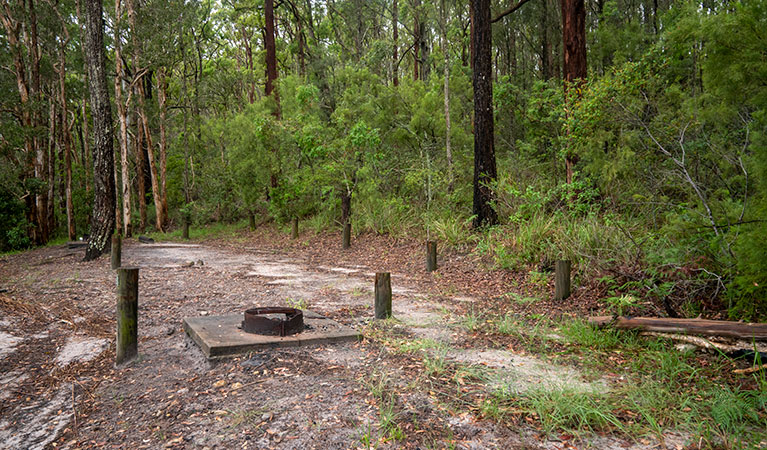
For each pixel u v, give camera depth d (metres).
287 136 18.23
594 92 9.38
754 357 4.38
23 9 21.52
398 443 3.13
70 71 27.70
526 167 14.28
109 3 23.39
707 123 7.41
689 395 3.88
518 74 22.11
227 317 6.01
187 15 21.31
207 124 28.34
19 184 21.67
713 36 4.43
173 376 4.48
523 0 13.33
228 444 3.20
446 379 4.22
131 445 3.30
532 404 3.68
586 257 8.04
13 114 22.41
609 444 3.14
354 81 19.06
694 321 5.00
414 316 6.65
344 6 29.00
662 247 6.86
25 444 3.45
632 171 8.67
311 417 3.50
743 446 3.09
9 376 4.66
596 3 21.22
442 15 14.62
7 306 6.99
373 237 14.98
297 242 16.61
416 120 15.41
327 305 7.41
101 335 5.86
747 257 4.78
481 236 11.80
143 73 20.25
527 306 7.27
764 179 4.50
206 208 25.12
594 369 4.53
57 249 17.53
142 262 12.38
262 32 33.31
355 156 15.46
